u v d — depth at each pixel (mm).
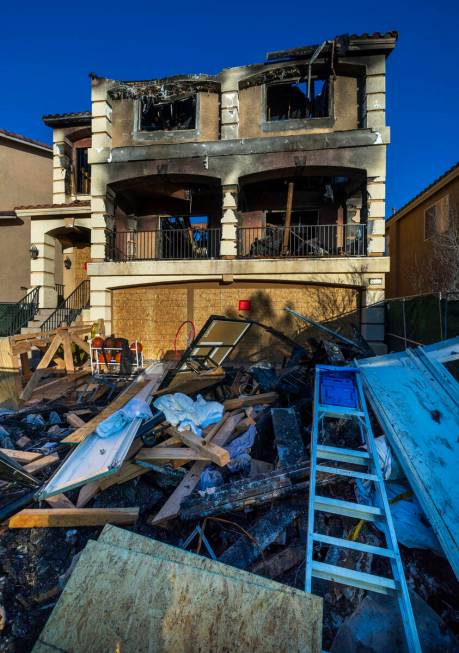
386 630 2270
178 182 10953
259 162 10062
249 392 6820
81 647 1734
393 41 9180
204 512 3318
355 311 9930
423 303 7086
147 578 2008
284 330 10203
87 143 13938
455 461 3146
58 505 3539
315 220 12219
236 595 1972
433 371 4418
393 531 2693
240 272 10047
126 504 3779
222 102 10234
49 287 12531
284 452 4121
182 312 10695
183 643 1774
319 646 1796
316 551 2951
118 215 11891
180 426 4723
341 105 9922
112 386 7395
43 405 6918
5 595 2730
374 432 4031
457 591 2482
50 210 11945
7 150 14055
